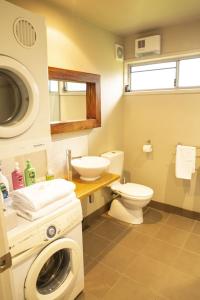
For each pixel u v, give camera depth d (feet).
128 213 9.28
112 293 5.82
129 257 7.18
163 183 10.14
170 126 9.57
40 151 5.84
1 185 4.73
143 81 10.28
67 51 7.33
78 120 7.95
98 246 7.76
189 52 8.57
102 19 7.89
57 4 6.70
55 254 5.18
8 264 2.36
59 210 4.71
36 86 5.40
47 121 5.91
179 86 9.32
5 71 4.97
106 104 9.46
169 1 6.63
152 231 8.63
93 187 6.80
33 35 5.20
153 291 5.87
